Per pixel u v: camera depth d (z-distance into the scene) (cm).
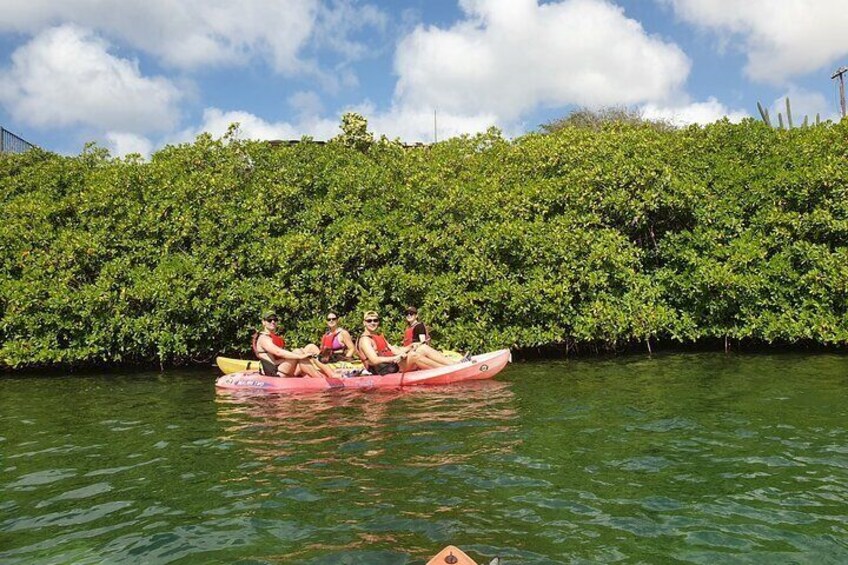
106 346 1373
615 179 1497
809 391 942
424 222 1481
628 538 466
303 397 1027
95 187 1560
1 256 1436
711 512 508
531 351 1482
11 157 1948
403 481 595
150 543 475
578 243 1420
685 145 1666
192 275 1390
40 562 448
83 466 670
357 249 1409
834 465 611
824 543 452
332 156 1755
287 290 1406
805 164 1477
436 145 1947
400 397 1005
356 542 467
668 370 1192
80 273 1444
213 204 1503
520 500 541
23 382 1262
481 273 1405
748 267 1388
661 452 668
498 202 1536
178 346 1366
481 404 932
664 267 1505
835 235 1385
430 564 403
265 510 532
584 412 859
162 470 650
